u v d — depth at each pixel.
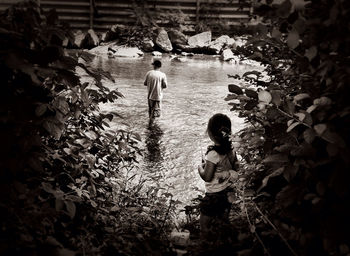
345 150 2.11
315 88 2.65
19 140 2.62
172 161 7.59
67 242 2.98
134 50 22.80
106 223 3.65
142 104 11.97
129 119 10.36
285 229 2.67
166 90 14.06
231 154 3.78
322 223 2.24
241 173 3.95
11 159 2.55
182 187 6.44
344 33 2.29
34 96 2.89
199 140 8.90
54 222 3.02
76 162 3.64
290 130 2.60
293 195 2.43
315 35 2.38
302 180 2.54
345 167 2.16
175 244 3.93
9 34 2.55
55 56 2.66
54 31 2.62
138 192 5.29
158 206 4.50
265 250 2.60
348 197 2.23
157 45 23.83
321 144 2.46
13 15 2.70
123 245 3.24
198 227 4.26
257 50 3.63
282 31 2.63
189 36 25.64
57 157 3.30
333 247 2.15
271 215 3.03
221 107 11.93
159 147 8.34
